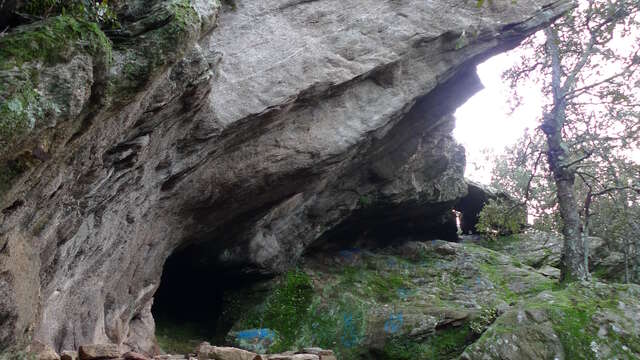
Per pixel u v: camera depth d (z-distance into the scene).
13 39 3.24
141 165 6.52
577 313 10.41
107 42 3.86
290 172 10.16
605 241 18.22
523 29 12.09
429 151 16.41
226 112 7.90
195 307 15.16
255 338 13.14
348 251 16.95
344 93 10.53
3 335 4.09
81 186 5.29
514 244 19.78
